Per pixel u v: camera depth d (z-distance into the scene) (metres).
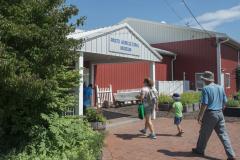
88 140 9.04
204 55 30.42
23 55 7.61
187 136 12.70
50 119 8.75
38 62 7.56
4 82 6.88
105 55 15.53
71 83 9.56
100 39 14.38
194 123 16.05
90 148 8.62
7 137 8.48
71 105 9.55
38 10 7.88
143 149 10.50
